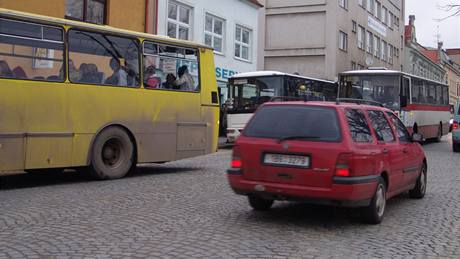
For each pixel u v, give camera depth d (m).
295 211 8.47
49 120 10.66
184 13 24.98
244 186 7.49
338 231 7.16
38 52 10.52
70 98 11.00
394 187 8.37
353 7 49.03
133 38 12.27
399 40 67.06
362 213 7.57
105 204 8.68
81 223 7.24
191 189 10.45
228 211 8.32
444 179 12.84
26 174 12.87
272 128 7.50
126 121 12.07
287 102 7.71
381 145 7.86
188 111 13.45
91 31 11.42
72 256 5.68
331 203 7.01
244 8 29.97
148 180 11.77
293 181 7.16
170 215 7.90
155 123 12.69
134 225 7.19
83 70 11.30
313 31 45.34
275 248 6.20
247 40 30.84
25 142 10.28
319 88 23.61
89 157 11.38
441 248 6.38
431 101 26.81
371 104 9.10
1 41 9.98
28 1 16.86
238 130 21.56
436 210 8.86
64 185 10.88
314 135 7.17
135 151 12.38
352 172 6.94
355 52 49.78
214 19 27.36
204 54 14.02
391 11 63.06
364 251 6.18
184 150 13.38
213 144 14.16
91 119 11.38
